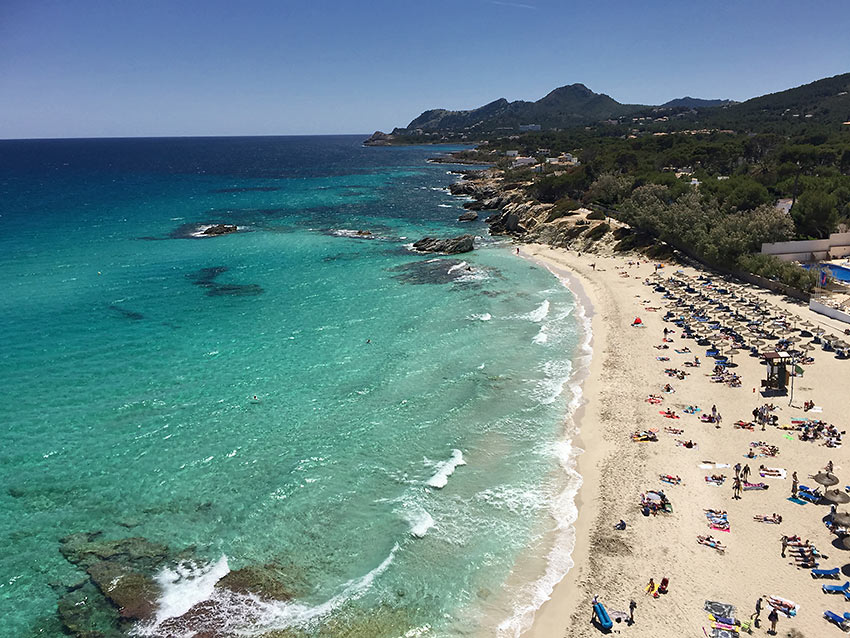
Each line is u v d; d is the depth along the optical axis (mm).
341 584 24141
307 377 42875
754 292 59375
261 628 21859
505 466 32312
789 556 24609
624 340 49562
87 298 61062
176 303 59938
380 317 56094
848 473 29594
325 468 31953
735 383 40281
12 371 42844
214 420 36625
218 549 26000
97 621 22062
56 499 28969
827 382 39406
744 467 30469
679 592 23156
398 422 36719
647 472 31172
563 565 25141
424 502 29234
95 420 36250
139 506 28656
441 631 21938
